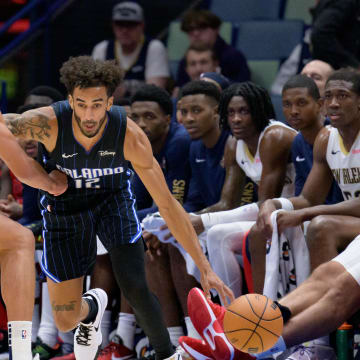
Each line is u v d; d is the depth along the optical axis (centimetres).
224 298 770
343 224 862
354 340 887
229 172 1091
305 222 945
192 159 1145
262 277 904
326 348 862
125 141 728
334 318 788
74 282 800
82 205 788
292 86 1017
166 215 766
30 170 698
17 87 1778
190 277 994
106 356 1052
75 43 1859
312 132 1013
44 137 716
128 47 1662
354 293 793
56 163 741
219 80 1266
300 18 1816
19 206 1183
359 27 1415
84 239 802
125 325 1054
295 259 900
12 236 695
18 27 1942
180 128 1179
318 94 1023
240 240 970
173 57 1811
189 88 1108
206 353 851
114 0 1894
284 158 1035
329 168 966
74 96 685
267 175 1030
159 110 1136
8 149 680
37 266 1133
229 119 1052
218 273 975
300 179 1045
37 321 1152
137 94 1145
